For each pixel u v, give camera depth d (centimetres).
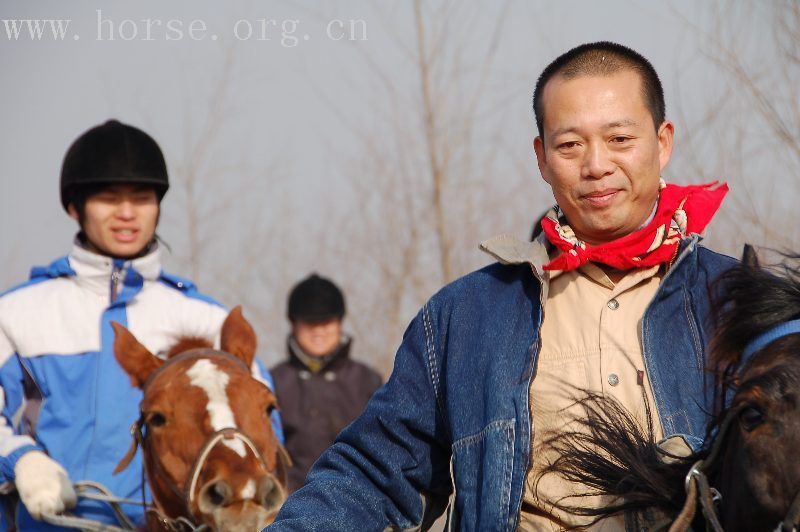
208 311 800
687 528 356
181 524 659
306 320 1138
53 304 761
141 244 783
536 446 402
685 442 373
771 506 309
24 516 721
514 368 405
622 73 413
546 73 429
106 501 705
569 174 414
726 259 409
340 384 1145
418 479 435
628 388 397
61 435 734
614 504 385
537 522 400
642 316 399
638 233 404
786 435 309
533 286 419
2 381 748
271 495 622
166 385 667
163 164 793
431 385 432
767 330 349
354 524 428
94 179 760
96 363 748
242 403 655
